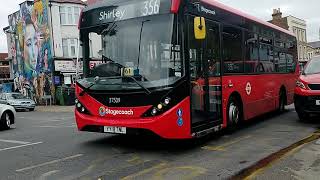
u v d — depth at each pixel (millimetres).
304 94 11297
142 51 7758
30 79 41469
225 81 9375
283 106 14336
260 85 11781
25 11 41688
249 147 8336
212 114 8719
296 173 6117
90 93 8258
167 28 7598
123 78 7785
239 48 10312
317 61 12391
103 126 7996
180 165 6879
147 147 8570
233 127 10039
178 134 7504
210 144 8781
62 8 38281
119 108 7805
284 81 14312
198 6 8289
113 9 8305
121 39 8055
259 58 11789
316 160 6930
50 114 23844
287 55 14852
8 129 14469
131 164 7035
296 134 9812
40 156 8078
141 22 7883
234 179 5938
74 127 13648
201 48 8328
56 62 37156
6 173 6723
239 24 10391
